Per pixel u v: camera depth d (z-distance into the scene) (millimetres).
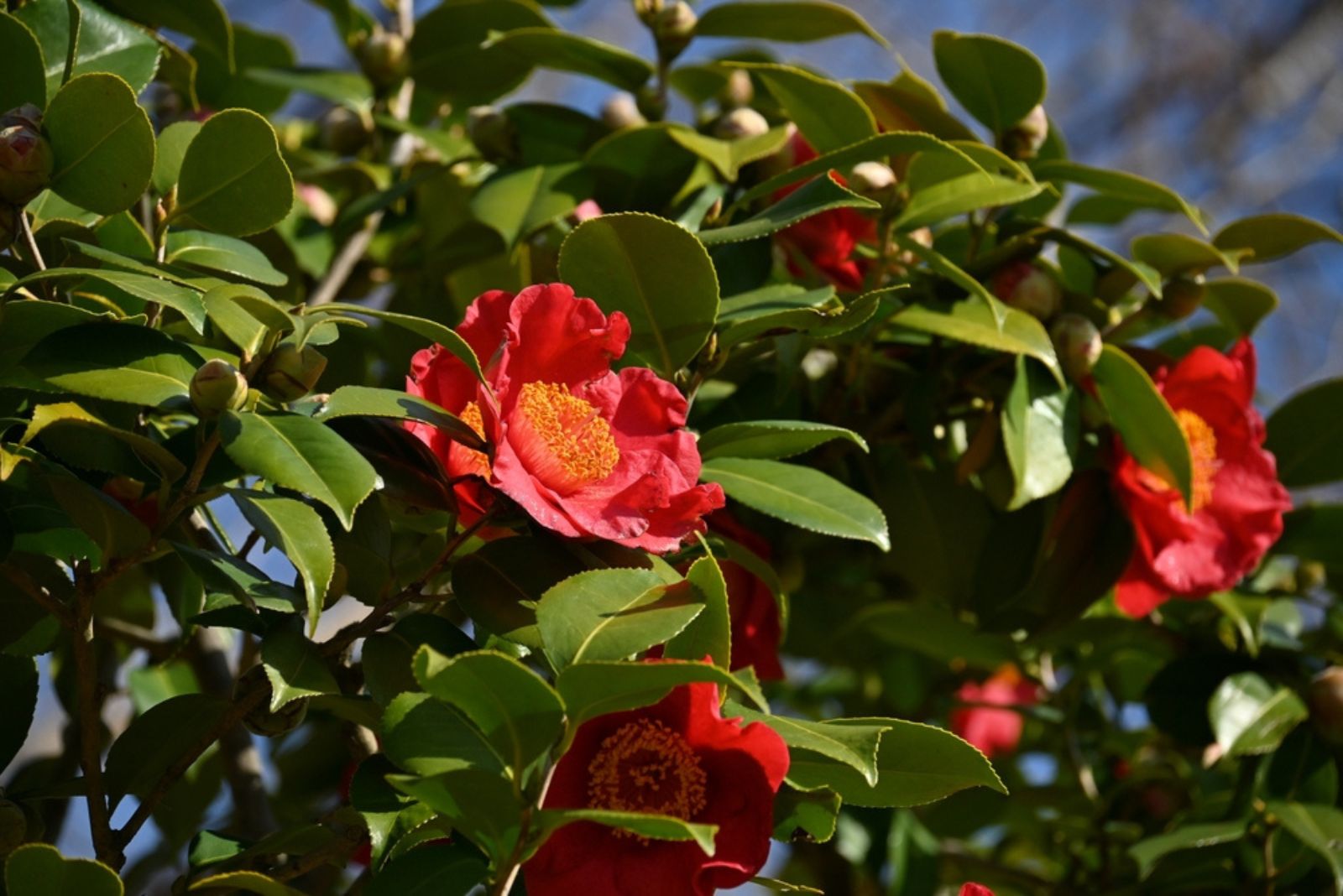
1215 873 1352
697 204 1279
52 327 1092
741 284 1271
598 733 1061
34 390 1098
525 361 1099
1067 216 1426
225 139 1122
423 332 1067
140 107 1095
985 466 1298
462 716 1047
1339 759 1327
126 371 1076
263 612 1101
